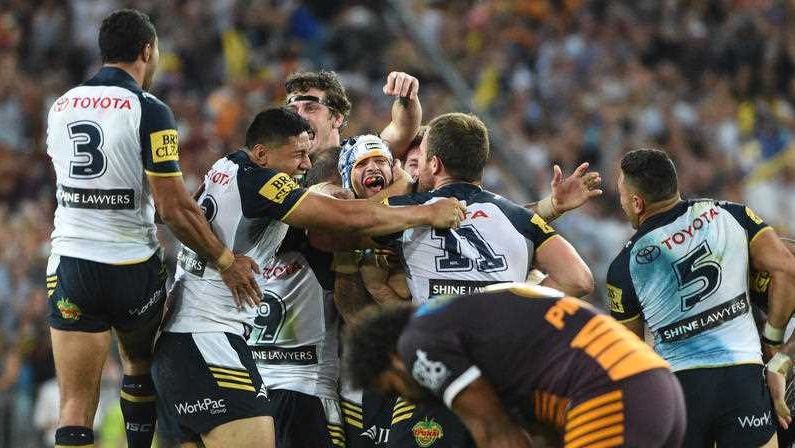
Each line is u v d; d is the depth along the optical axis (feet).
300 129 74.79
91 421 73.20
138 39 74.23
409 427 72.49
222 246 72.84
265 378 80.28
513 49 218.38
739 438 75.41
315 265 79.30
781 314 76.23
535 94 209.56
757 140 209.77
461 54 220.64
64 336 72.59
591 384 58.70
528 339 59.77
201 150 187.62
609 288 78.69
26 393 147.64
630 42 222.48
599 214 183.83
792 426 80.12
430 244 72.43
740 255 76.33
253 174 73.46
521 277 72.23
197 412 73.82
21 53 210.18
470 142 73.72
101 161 72.13
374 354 60.75
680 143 202.28
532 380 59.62
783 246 76.48
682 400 60.44
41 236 167.63
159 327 75.72
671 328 76.28
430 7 231.91
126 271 72.49
